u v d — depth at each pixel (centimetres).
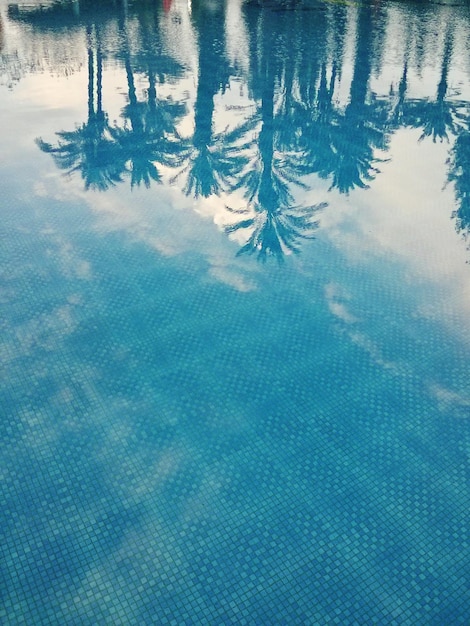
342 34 1759
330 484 450
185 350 571
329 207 837
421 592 381
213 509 428
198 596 374
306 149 1030
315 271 692
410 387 538
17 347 564
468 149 1046
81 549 397
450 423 503
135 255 707
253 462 465
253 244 738
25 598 369
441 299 649
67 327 592
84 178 886
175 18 1864
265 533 413
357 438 488
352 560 398
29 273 665
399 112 1205
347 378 546
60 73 1347
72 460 459
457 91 1326
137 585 379
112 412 502
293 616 367
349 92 1302
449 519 427
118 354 563
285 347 579
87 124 1089
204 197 851
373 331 602
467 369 559
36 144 994
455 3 2256
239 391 529
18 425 486
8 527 409
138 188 866
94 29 1697
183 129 1089
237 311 625
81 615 362
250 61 1482
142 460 462
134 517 420
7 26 1677
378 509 432
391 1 2242
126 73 1364
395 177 936
